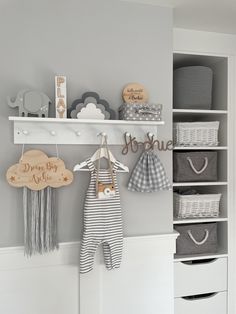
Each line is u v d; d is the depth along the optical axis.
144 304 1.68
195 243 2.12
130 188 1.63
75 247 1.57
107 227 1.53
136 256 1.66
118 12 1.63
